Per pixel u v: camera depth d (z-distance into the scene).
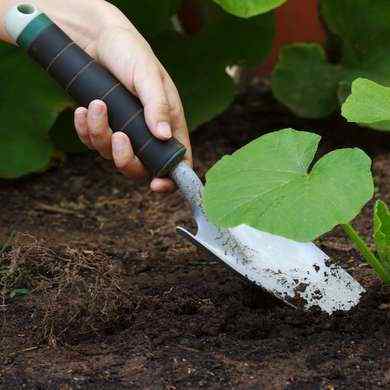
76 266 2.38
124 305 2.25
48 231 2.87
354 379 1.94
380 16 3.23
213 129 3.57
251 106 3.77
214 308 2.23
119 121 2.19
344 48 3.34
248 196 1.92
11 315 2.29
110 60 2.28
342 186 1.90
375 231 2.14
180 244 2.77
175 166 2.18
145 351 2.07
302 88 3.39
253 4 2.85
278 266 2.20
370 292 2.23
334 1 3.28
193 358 2.04
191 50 3.31
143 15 3.20
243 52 3.32
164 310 2.24
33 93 3.13
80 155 3.42
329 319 2.16
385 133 3.43
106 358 2.06
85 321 2.21
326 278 2.21
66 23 2.39
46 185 3.23
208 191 1.96
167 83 2.29
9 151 3.15
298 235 1.84
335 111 3.53
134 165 2.23
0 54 3.09
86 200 3.14
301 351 2.05
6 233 2.85
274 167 1.99
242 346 2.08
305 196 1.89
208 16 3.29
